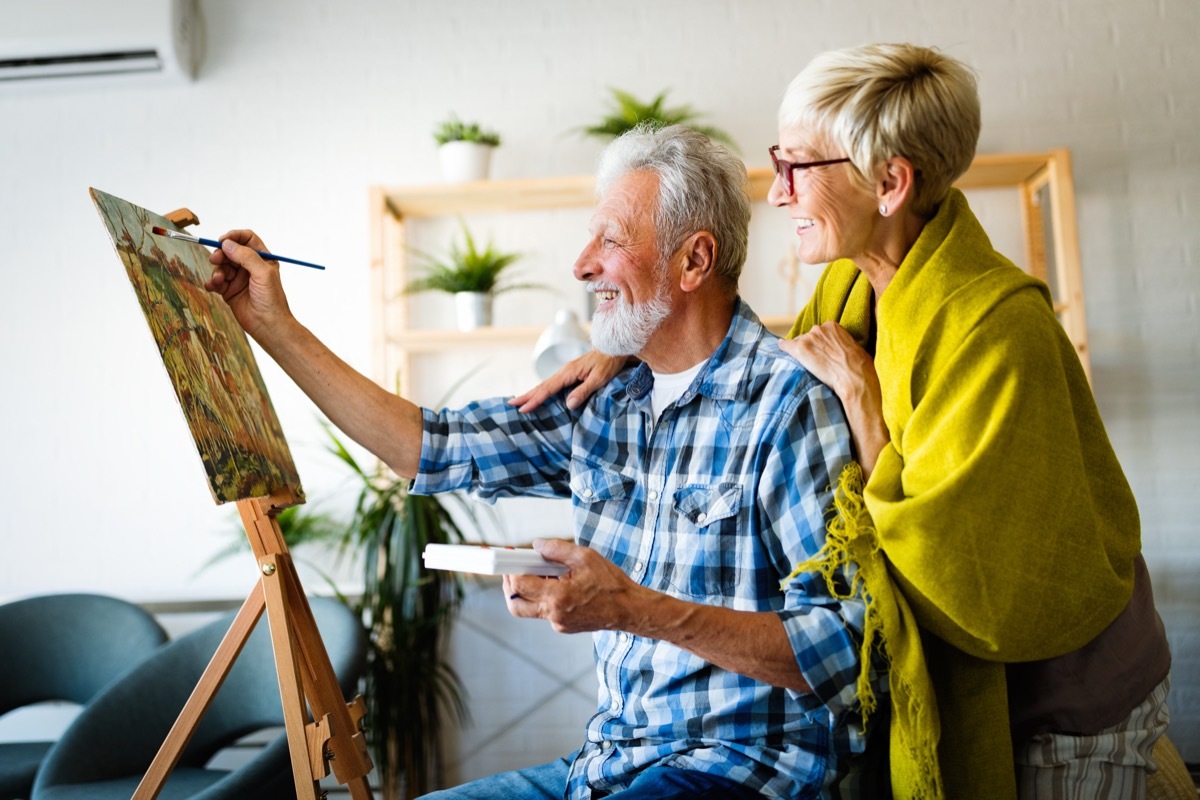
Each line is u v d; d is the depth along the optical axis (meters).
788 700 1.24
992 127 3.15
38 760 2.36
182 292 1.45
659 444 1.42
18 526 3.23
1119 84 3.14
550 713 3.13
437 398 3.26
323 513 3.17
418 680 2.79
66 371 3.27
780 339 1.41
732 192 1.42
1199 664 2.97
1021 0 3.18
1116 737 1.24
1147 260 3.10
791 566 1.27
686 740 1.28
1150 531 3.03
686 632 1.13
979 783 1.21
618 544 1.43
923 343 1.22
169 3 3.18
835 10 3.22
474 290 3.02
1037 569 1.14
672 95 3.24
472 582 3.06
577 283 3.22
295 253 3.29
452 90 3.30
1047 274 3.05
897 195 1.25
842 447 1.28
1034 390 1.16
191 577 3.20
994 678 1.21
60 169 3.33
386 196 3.06
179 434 3.24
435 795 1.40
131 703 2.27
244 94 3.34
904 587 1.18
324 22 3.35
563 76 3.28
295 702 1.43
